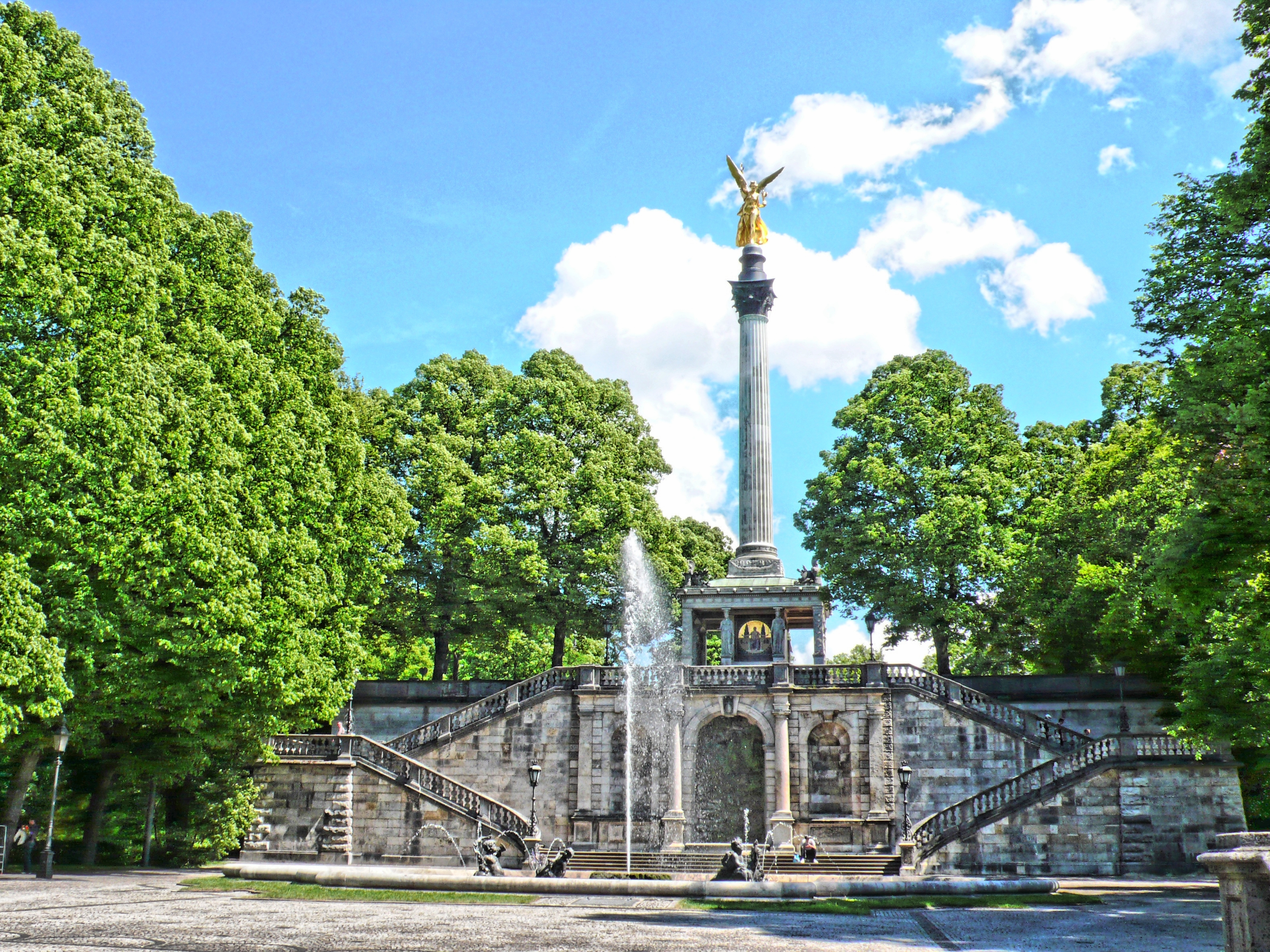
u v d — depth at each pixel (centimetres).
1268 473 2164
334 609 3938
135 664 2906
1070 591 4934
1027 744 4253
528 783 4519
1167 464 4000
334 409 3912
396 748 4562
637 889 2411
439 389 5788
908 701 4434
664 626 5925
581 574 5538
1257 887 822
